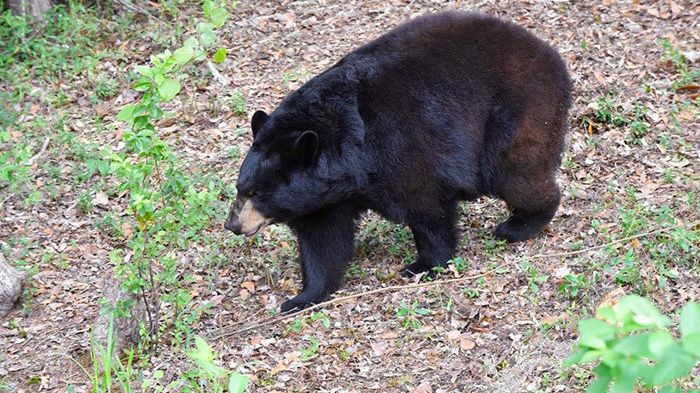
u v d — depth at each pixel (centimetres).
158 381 884
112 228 1201
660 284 930
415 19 1029
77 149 1358
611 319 380
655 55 1434
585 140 1271
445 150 977
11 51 1609
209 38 842
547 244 1060
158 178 902
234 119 1405
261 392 860
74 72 1555
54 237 1203
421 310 942
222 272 1089
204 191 952
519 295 959
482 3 1589
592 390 371
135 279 891
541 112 1020
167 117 1413
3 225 1234
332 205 984
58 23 1659
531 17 1545
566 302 938
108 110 1470
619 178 1188
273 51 1558
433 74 981
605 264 970
